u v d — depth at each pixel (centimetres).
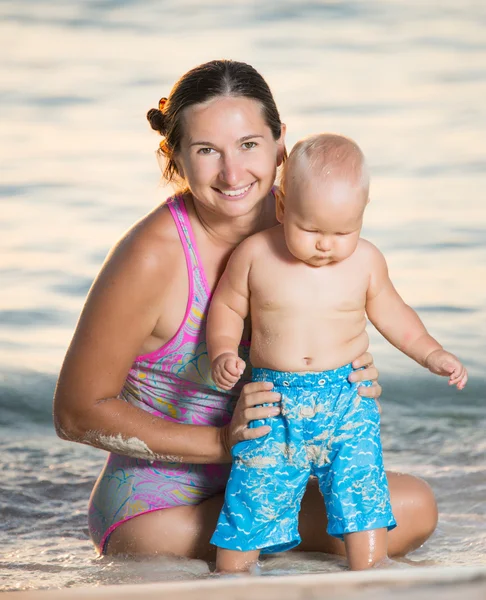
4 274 1035
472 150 1499
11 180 1404
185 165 468
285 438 460
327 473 462
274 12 2419
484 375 810
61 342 887
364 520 453
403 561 491
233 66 469
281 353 467
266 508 457
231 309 482
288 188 454
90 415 489
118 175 1433
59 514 580
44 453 692
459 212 1225
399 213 1225
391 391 799
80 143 1605
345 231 452
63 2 2545
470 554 501
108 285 483
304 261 467
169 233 488
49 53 2164
